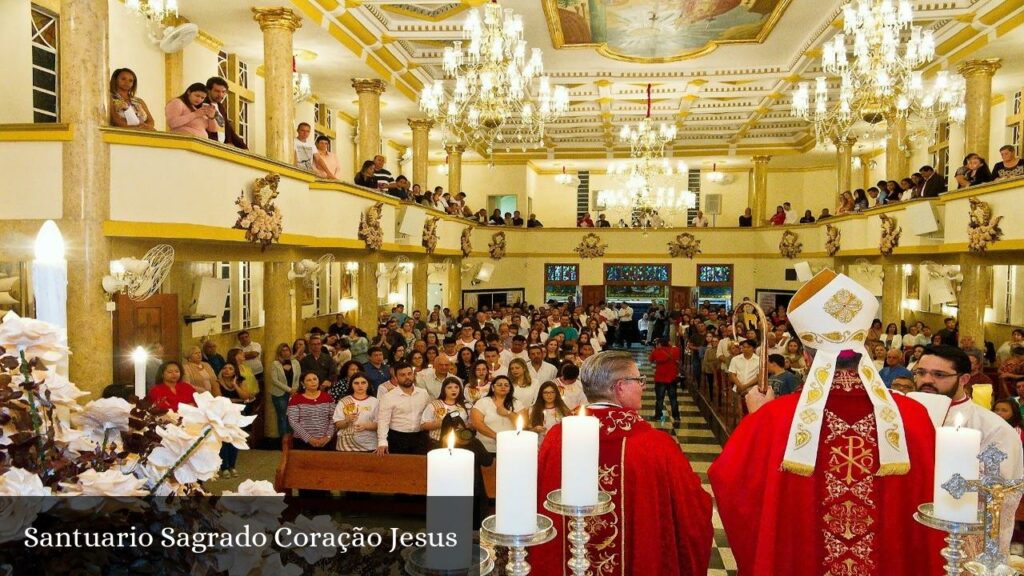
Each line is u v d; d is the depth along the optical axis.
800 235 24.41
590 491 2.12
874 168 26.22
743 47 15.67
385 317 17.62
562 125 24.20
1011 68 14.52
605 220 28.75
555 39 15.10
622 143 26.67
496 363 10.17
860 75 10.95
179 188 7.97
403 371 8.05
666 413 15.18
